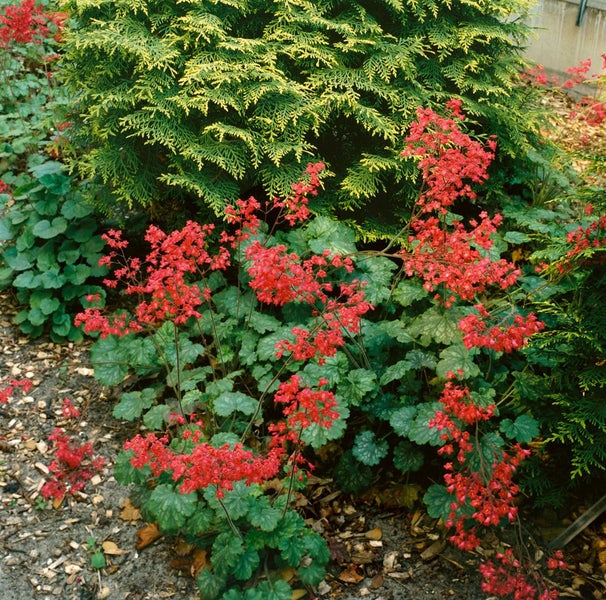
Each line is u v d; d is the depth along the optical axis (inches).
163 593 124.7
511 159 201.3
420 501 139.4
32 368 171.9
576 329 128.1
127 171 170.2
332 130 184.7
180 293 130.6
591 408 124.6
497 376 143.0
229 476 102.8
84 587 125.6
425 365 139.0
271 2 174.4
